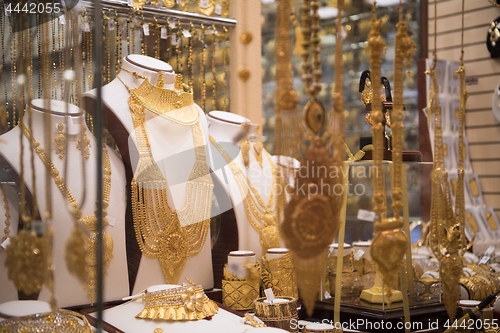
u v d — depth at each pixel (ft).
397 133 4.57
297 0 6.41
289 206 3.83
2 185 4.79
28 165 4.70
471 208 10.02
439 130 5.68
